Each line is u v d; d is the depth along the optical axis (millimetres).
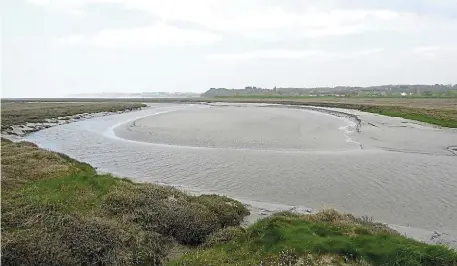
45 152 26719
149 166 29047
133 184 19625
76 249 11438
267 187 22781
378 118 67688
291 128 52875
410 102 120312
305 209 18734
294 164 28734
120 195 16188
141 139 43656
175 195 17594
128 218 14336
